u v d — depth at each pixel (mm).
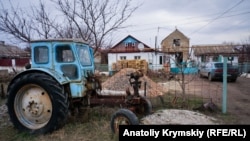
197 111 6117
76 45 4973
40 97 4699
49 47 4871
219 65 14797
